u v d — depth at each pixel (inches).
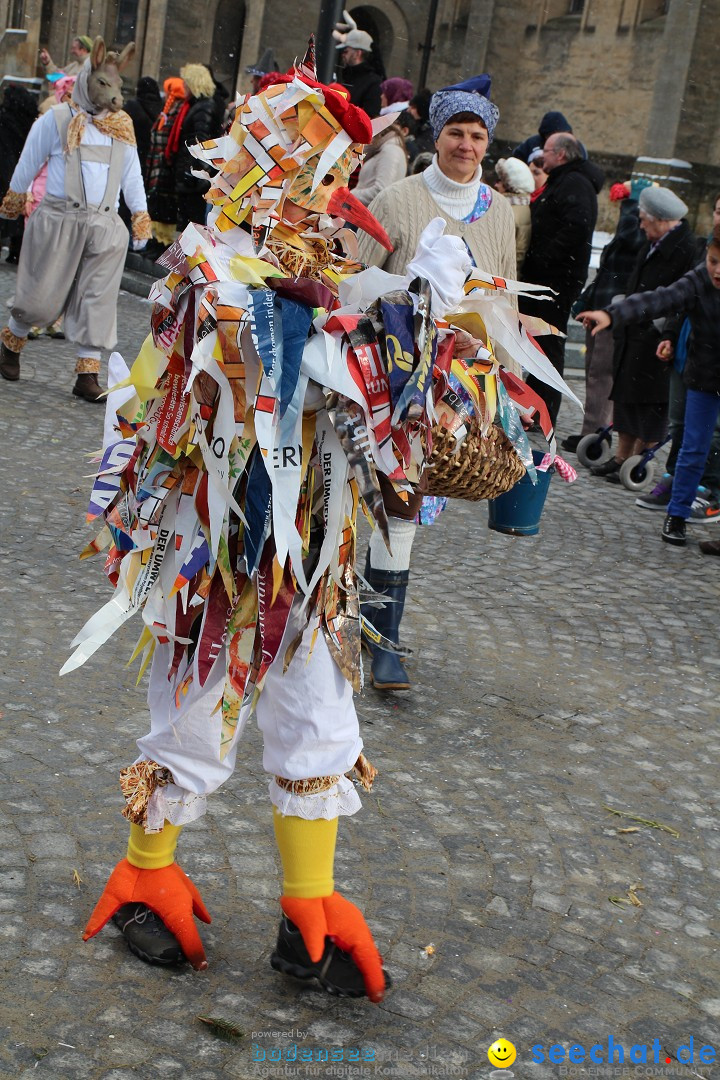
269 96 93.5
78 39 495.2
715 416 278.7
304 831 100.0
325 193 95.7
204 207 533.0
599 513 305.9
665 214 333.4
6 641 173.5
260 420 89.5
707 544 278.5
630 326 328.5
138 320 466.0
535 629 213.9
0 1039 95.2
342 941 100.3
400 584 173.0
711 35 994.1
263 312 89.5
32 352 380.5
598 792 154.6
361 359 92.5
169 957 106.1
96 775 139.9
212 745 101.1
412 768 153.3
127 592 100.8
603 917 125.0
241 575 97.1
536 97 1251.2
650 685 195.6
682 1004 112.2
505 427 107.7
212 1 1450.5
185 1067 95.0
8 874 118.0
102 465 103.4
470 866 131.6
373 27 1437.0
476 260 165.5
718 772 166.1
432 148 458.3
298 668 98.1
